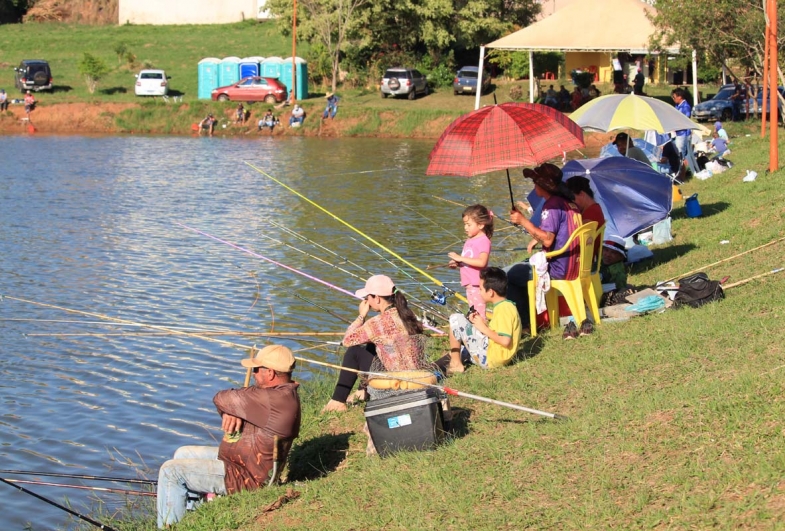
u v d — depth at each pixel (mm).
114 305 16641
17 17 89062
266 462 7848
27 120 56750
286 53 71875
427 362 8727
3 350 14008
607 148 17047
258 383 8047
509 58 62250
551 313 11016
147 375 12938
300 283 17828
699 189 20688
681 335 9438
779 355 8211
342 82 64188
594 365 9242
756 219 15680
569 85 58438
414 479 7254
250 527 7148
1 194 30516
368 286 8734
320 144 48719
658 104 16203
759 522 5625
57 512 9031
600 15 38156
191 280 18375
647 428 7219
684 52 36438
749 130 33406
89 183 33375
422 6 62438
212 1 83312
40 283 18375
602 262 12273
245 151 44875
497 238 20938
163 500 7840
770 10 19625
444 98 58312
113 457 10359
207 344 14164
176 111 56625
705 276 11070
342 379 9625
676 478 6328
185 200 29328
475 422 8344
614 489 6453
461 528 6355
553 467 6977
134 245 22062
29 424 11273
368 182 33188
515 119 10969
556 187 10750
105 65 63781
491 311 11789
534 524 6234
